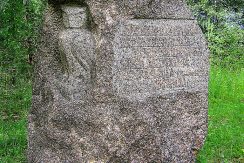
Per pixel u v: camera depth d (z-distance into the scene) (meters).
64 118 3.31
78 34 3.31
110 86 3.30
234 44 8.88
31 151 3.52
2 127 4.54
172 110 3.51
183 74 3.57
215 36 9.05
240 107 5.39
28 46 5.44
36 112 3.49
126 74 3.35
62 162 3.34
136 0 3.40
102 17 3.32
